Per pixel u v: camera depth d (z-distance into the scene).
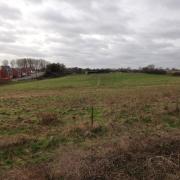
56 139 12.79
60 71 117.69
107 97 29.91
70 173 8.09
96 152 9.69
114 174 7.90
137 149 9.57
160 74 98.50
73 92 42.38
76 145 11.80
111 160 8.70
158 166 8.26
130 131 13.56
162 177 7.78
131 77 81.75
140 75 88.81
